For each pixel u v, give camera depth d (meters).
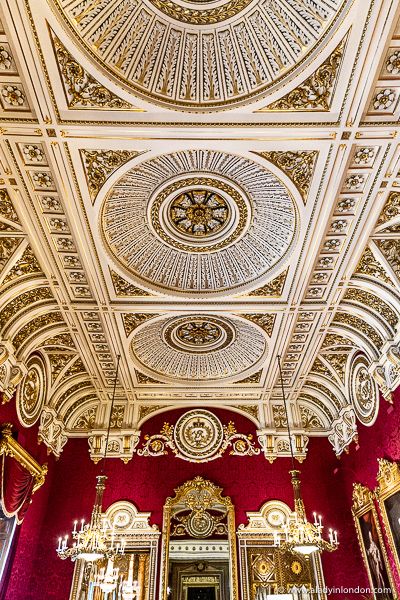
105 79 5.23
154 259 8.20
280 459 11.42
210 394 11.84
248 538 10.33
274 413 12.01
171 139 5.96
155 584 9.73
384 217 7.15
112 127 5.72
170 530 10.48
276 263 8.05
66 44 4.90
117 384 11.41
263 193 7.06
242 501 10.86
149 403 12.07
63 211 6.87
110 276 8.16
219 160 6.57
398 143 6.02
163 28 5.36
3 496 8.17
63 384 11.05
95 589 9.63
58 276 8.14
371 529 9.41
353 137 5.90
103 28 5.05
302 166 6.38
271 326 9.57
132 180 6.75
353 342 10.09
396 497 8.28
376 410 9.40
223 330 10.09
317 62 5.13
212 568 12.77
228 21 5.36
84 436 11.71
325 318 9.35
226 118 5.69
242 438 11.73
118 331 9.57
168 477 11.16
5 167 6.23
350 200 6.85
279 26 5.23
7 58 5.02
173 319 9.66
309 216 6.99
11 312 8.44
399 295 8.09
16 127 5.69
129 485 11.01
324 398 11.73
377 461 9.34
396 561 8.27
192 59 5.54
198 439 11.73
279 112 5.63
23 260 7.79
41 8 4.57
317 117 5.67
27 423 9.56
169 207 7.41
